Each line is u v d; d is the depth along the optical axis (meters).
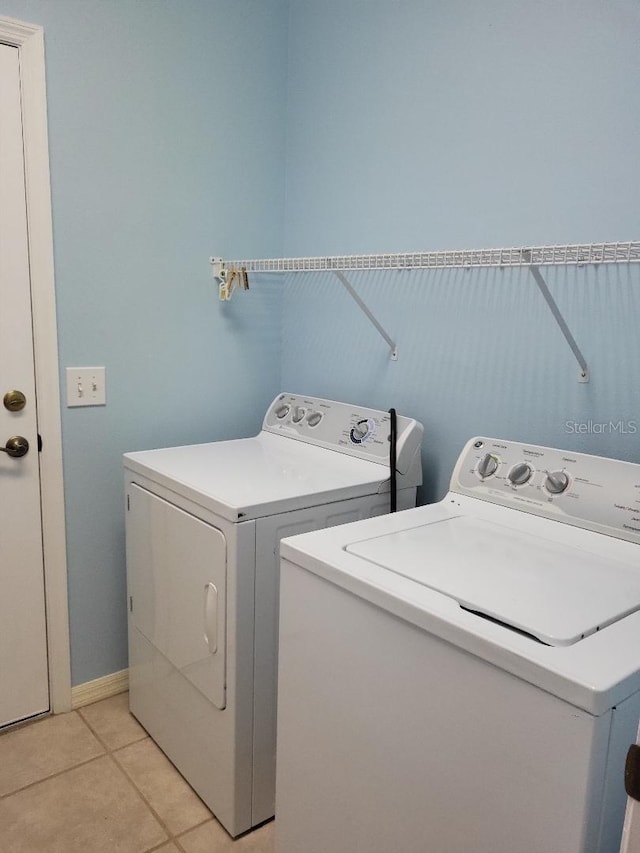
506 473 1.56
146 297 2.18
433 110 1.91
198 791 1.84
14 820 1.75
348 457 2.01
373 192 2.12
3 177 1.85
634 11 1.44
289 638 1.35
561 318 1.52
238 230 2.38
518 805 0.94
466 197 1.84
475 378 1.87
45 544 2.08
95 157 2.00
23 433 1.99
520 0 1.66
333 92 2.23
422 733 1.08
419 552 1.29
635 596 1.11
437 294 1.95
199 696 1.78
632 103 1.47
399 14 1.97
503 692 0.95
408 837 1.12
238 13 2.25
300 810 1.38
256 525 1.59
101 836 1.71
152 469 1.89
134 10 2.01
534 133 1.66
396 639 1.10
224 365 2.43
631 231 1.50
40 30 1.83
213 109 2.24
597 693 0.84
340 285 2.28
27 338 1.96
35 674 2.14
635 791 0.73
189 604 1.77
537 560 1.27
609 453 1.58
